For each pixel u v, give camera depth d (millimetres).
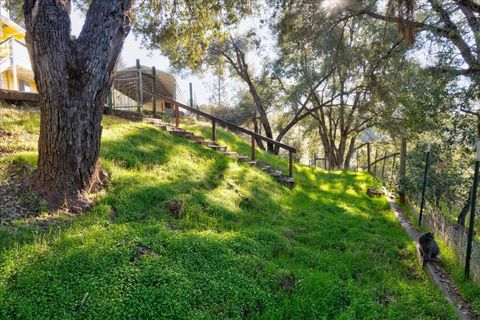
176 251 3691
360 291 3611
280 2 10375
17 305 2484
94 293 2750
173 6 9836
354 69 15547
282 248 4695
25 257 3068
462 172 8070
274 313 3043
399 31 8609
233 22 10477
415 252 5109
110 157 6152
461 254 4480
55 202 4359
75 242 3484
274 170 9938
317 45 11742
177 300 2840
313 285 3562
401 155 8266
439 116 8180
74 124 4520
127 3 4773
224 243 4148
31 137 6094
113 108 9930
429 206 6602
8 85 11938
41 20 4082
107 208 4594
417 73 8859
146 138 7914
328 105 20344
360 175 12781
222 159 8625
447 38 7836
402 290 3854
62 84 4320
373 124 18750
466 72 7613
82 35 4516
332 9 10117
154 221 4637
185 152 8125
